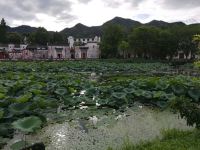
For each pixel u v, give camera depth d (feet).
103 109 44.80
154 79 57.72
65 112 42.73
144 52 307.37
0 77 77.30
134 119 39.52
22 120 30.40
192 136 30.37
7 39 515.50
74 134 33.19
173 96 45.80
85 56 456.86
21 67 131.85
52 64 162.81
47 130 34.50
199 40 56.13
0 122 34.60
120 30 335.67
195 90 49.39
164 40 295.48
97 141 31.14
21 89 52.54
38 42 528.63
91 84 61.11
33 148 26.66
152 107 46.47
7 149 28.84
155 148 27.04
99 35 602.03
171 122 37.96
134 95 49.37
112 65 177.68
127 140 30.09
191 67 178.70
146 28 297.74
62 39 565.12
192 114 29.96
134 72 145.18
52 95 51.49
